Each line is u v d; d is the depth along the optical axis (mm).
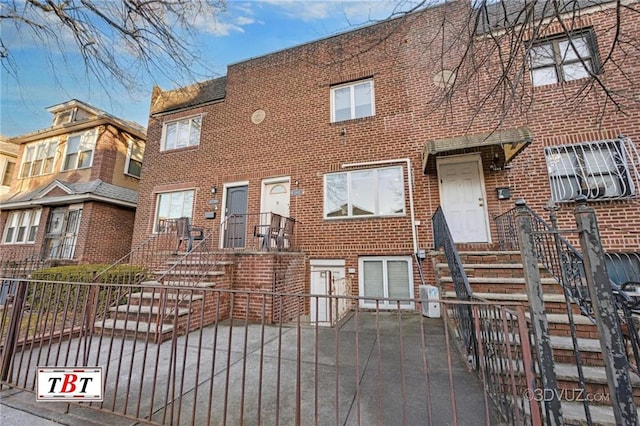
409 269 6559
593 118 5797
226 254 6297
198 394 2834
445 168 6785
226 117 9391
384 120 7465
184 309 5012
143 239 9430
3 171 15453
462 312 3574
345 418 2363
